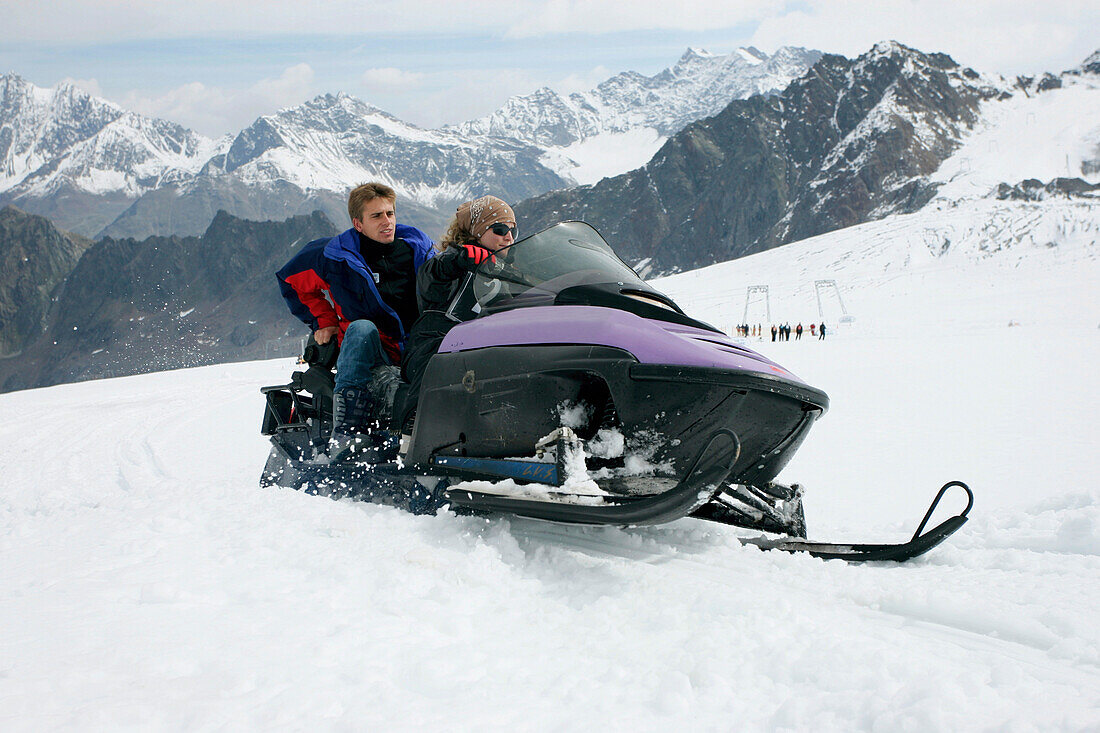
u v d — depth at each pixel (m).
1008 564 2.86
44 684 1.65
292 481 4.34
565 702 1.75
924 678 1.74
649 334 2.89
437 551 2.81
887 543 3.27
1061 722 1.58
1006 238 107.00
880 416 10.48
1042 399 11.41
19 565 2.78
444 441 3.34
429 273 3.68
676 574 2.78
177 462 10.15
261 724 1.55
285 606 2.27
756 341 51.72
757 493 3.43
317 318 4.48
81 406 20.92
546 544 3.12
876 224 129.50
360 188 4.27
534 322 3.15
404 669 1.87
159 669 1.77
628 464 2.94
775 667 1.92
